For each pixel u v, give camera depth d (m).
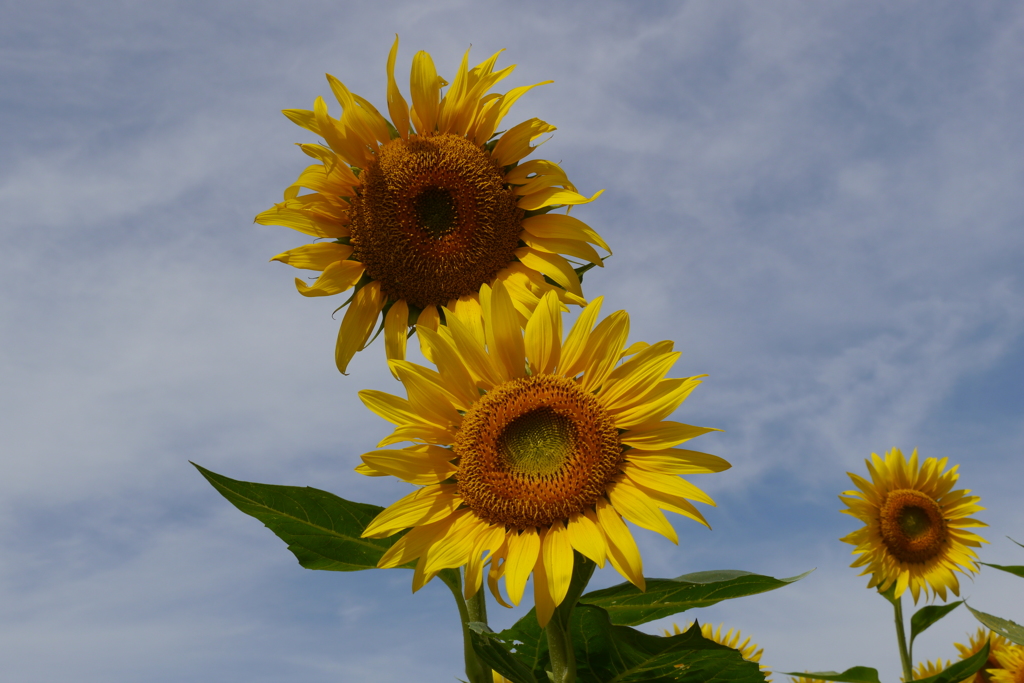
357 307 1.20
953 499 1.79
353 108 1.20
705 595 1.06
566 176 1.21
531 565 0.98
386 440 1.03
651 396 1.03
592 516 1.00
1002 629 1.19
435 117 1.23
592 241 1.20
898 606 1.67
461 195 1.20
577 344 1.05
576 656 1.04
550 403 1.03
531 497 1.00
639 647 1.00
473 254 1.20
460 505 1.02
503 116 1.22
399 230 1.20
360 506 1.04
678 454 1.01
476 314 1.19
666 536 0.96
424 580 0.98
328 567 1.06
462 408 1.04
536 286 1.20
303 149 1.18
